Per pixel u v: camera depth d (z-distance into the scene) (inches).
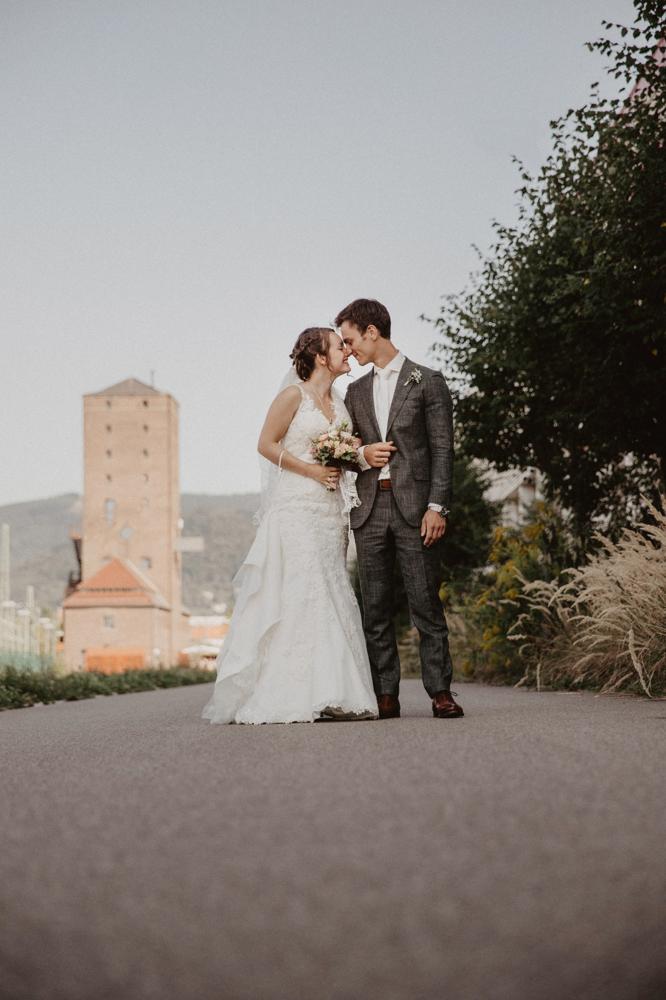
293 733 205.5
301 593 253.9
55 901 76.2
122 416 4303.6
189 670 1058.7
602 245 391.2
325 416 265.9
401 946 65.2
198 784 130.4
